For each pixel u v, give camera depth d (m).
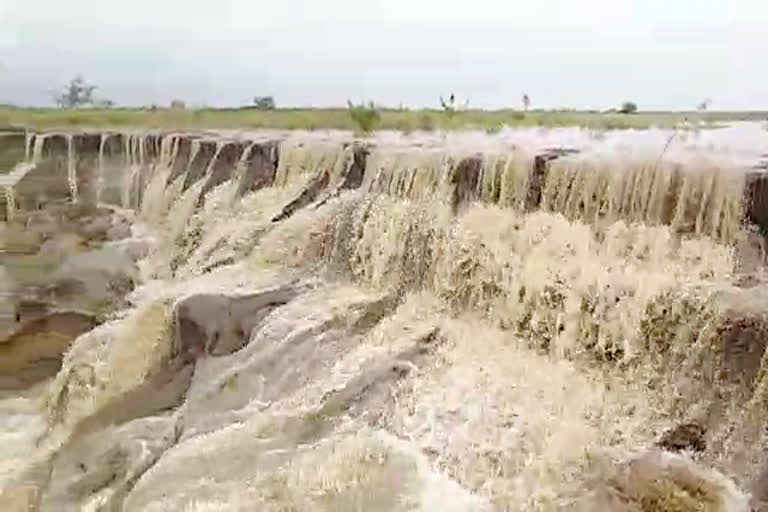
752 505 4.85
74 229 14.59
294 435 6.48
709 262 6.54
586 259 7.15
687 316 5.93
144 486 6.25
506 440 5.77
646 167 7.36
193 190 13.84
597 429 5.74
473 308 7.88
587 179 7.78
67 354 9.93
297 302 8.70
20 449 8.39
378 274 9.05
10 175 16.30
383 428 6.29
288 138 13.72
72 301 12.17
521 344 7.16
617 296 6.48
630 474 5.17
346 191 10.70
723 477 5.10
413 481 5.48
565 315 6.84
